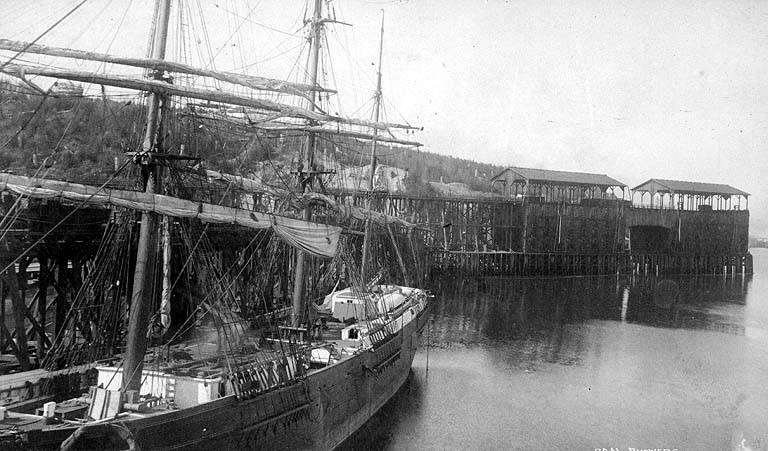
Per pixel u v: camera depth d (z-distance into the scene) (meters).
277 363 21.92
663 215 108.06
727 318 66.19
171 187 22.17
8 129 38.81
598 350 49.19
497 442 28.70
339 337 32.41
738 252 112.12
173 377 19.47
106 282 24.66
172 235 25.03
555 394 36.81
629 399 36.09
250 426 19.61
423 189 104.00
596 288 88.38
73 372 19.61
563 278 97.75
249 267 35.94
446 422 31.25
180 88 20.89
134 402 17.92
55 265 24.92
